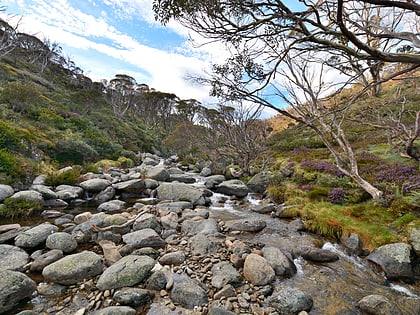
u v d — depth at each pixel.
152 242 5.93
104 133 27.48
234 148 15.90
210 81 3.11
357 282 4.51
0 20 29.33
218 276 4.45
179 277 4.59
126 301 3.74
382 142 12.70
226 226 7.36
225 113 14.97
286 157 14.86
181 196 10.73
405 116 10.59
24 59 39.31
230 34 2.59
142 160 27.12
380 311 3.53
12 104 17.38
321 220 6.82
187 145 29.42
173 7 2.54
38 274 4.59
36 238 5.73
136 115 52.22
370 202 7.11
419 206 5.85
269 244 6.14
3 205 7.66
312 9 2.14
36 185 9.91
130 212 8.79
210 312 3.51
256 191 12.45
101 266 4.68
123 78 52.56
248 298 3.93
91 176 13.45
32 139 14.05
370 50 2.11
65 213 8.45
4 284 3.69
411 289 4.28
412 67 2.26
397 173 7.81
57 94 29.72
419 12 1.96
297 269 4.97
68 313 3.59
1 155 10.03
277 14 2.24
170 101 51.91
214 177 15.15
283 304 3.69
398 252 4.75
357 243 5.56
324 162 11.00
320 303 3.90
